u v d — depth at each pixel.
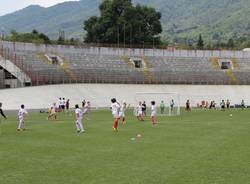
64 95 86.94
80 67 101.38
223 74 112.81
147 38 134.38
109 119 59.09
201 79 109.06
